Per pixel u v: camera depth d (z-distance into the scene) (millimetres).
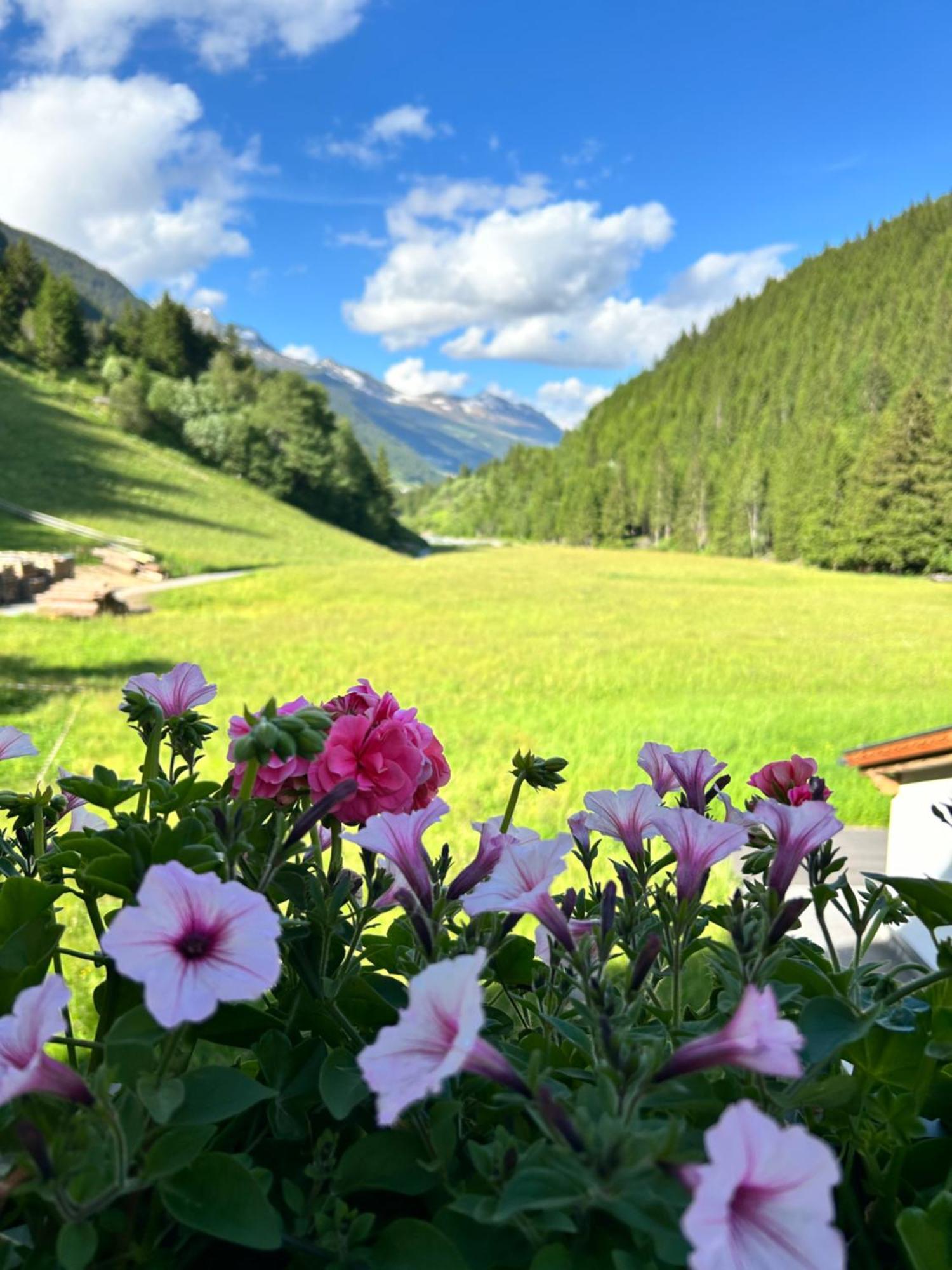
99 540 54281
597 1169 771
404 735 1240
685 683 23172
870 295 170000
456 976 818
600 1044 934
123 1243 918
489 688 21812
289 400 99750
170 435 94812
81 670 22844
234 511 76938
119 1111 876
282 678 22547
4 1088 773
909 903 1252
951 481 77062
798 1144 638
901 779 7480
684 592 51938
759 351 182500
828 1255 615
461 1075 1127
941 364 121312
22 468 69375
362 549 74938
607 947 1057
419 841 1178
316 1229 958
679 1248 740
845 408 127812
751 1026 789
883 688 23062
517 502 176875
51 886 1150
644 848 1311
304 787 1250
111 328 122375
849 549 80875
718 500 122250
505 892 1083
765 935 1034
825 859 1289
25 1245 958
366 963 1409
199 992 803
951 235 166750
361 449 109562
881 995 1211
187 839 1102
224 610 38750
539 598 45875
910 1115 1081
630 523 143625
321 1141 999
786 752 15484
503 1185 840
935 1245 847
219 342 127125
